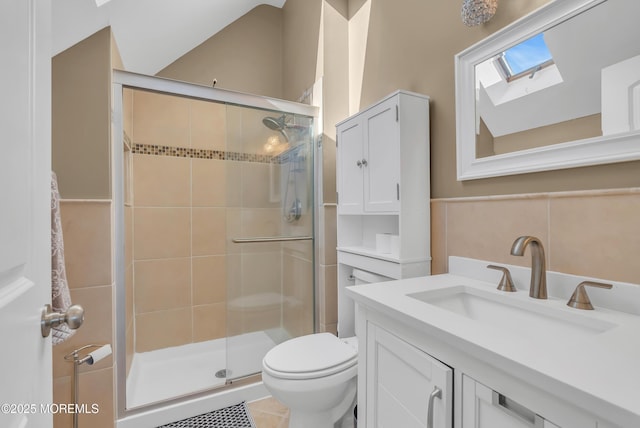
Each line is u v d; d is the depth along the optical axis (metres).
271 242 2.10
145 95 2.32
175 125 2.41
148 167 2.32
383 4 1.79
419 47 1.52
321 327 2.16
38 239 0.56
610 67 0.85
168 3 1.71
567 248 0.94
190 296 2.45
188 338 2.44
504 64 1.12
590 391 0.45
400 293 1.01
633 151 0.80
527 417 0.55
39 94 0.57
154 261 2.34
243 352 1.97
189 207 2.46
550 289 0.98
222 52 2.57
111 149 1.54
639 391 0.45
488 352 0.59
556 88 0.97
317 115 2.18
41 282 0.57
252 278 2.04
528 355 0.56
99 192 1.49
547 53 0.99
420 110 1.41
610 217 0.85
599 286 0.82
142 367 2.20
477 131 1.21
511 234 1.10
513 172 1.07
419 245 1.39
